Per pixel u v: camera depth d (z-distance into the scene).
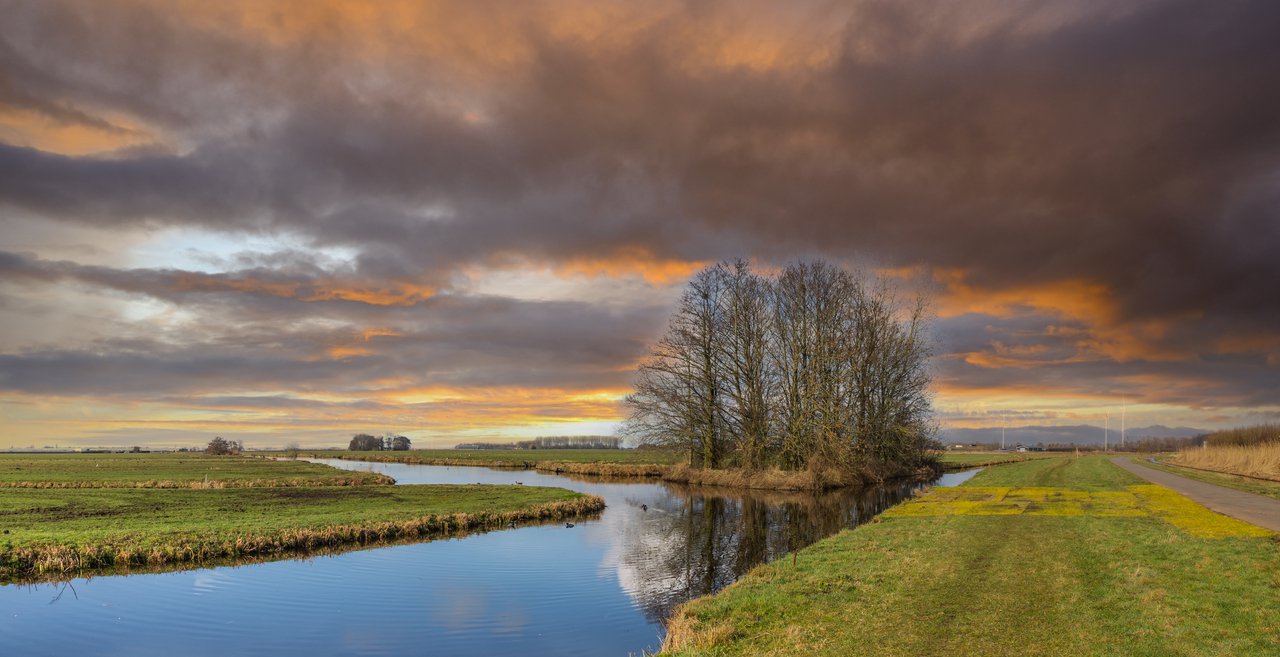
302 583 20.44
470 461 114.38
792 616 12.37
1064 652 9.97
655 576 21.61
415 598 18.84
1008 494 37.06
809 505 41.00
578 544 27.30
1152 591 13.22
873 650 10.26
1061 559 16.94
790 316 57.88
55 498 40.62
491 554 25.11
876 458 61.53
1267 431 85.94
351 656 14.27
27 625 16.33
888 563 17.03
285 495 44.31
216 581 20.61
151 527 27.33
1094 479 47.31
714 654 10.34
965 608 12.52
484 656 14.33
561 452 178.62
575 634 15.76
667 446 62.97
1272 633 10.52
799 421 55.56
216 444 163.38
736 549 26.11
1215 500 31.16
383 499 41.56
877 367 59.41
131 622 16.59
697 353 60.78
